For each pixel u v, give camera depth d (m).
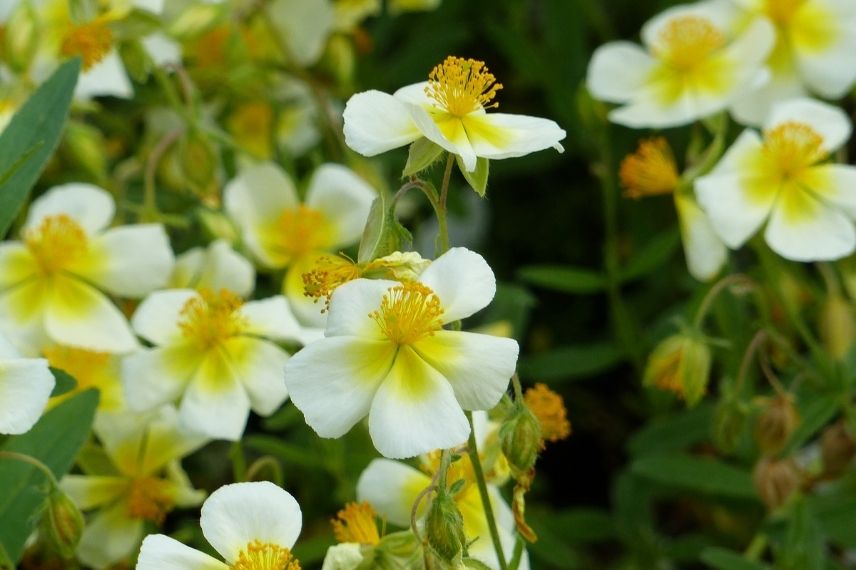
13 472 0.45
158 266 0.49
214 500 0.41
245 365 0.47
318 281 0.42
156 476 0.48
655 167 0.51
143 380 0.47
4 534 0.45
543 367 0.55
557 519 0.54
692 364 0.49
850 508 0.51
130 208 0.52
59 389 0.45
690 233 0.50
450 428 0.41
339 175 0.52
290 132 0.57
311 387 0.41
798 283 0.54
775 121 0.51
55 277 0.48
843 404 0.50
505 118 0.43
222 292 0.47
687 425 0.54
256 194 0.51
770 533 0.52
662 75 0.53
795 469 0.50
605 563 0.56
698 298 0.52
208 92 0.56
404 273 0.42
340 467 0.50
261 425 0.54
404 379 0.41
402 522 0.45
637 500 0.54
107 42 0.51
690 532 0.57
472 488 0.44
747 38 0.52
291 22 0.56
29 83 0.52
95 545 0.47
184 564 0.41
